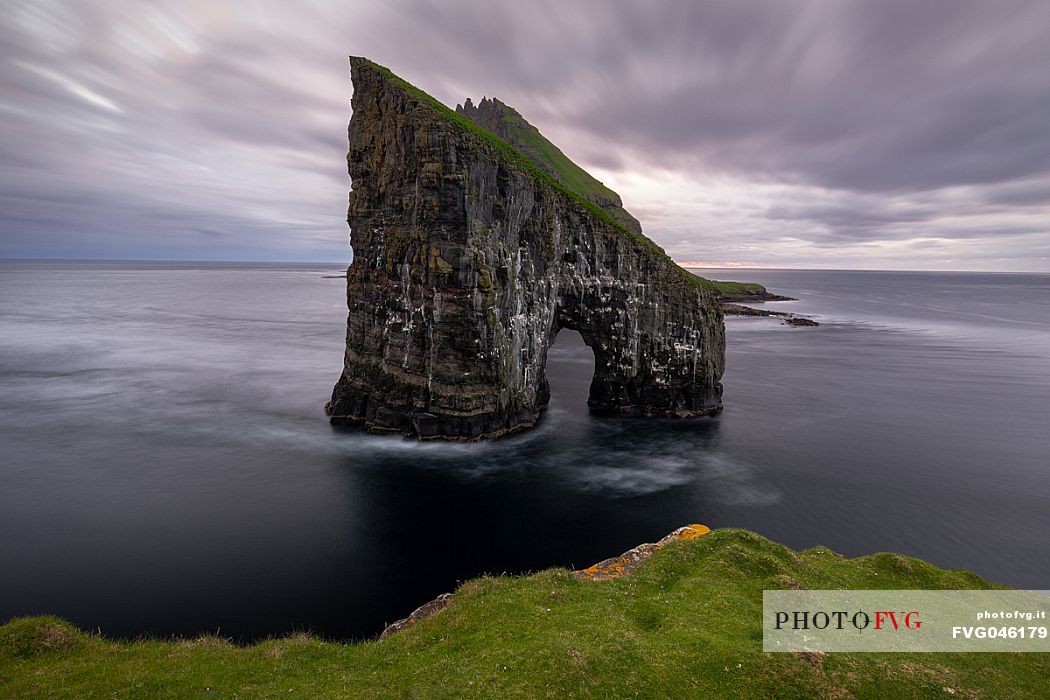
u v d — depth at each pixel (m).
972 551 40.34
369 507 46.56
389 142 62.81
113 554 38.69
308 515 45.00
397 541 41.19
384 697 17.03
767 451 60.97
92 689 18.36
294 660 20.66
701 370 74.94
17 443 60.72
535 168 72.25
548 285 70.88
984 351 124.62
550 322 73.06
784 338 143.62
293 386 87.75
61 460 55.97
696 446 62.59
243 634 30.52
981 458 58.66
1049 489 50.66
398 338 65.00
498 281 63.31
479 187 60.25
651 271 75.19
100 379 91.25
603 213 78.44
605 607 22.12
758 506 47.38
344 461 56.50
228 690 18.64
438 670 18.30
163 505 46.41
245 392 83.88
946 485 51.59
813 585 24.41
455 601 23.59
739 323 174.75
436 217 59.72
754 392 87.38
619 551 40.41
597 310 74.50
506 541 41.53
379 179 64.88
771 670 17.77
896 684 17.80
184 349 119.50
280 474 53.12
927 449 61.34
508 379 65.50
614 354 75.56
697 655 18.58
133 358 108.75
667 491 50.34
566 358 118.75
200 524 43.25
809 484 51.94
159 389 85.25
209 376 94.25
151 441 61.88
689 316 75.00
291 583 35.66
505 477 53.16
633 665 17.94
